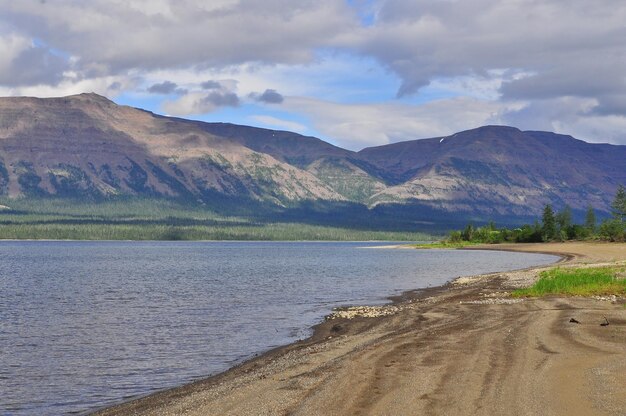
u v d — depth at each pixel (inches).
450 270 3865.7
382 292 2422.5
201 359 1123.9
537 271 2856.8
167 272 4143.7
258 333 1422.2
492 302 1608.0
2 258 6392.7
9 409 819.4
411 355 874.8
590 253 5123.0
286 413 616.4
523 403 593.9
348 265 4803.2
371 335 1173.1
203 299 2290.8
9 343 1336.1
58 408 821.2
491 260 5039.4
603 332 1022.4
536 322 1155.9
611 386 648.4
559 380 680.4
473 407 589.0
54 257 6732.3
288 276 3585.1
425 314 1453.0
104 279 3501.5
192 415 655.1
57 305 2151.8
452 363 802.2
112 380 975.0
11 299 2379.4
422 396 639.1
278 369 881.5
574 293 1668.3
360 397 652.7
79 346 1288.1
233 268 4584.2
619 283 1792.6
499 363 788.0
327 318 1606.8
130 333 1462.8
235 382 825.5
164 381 959.6
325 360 919.0
